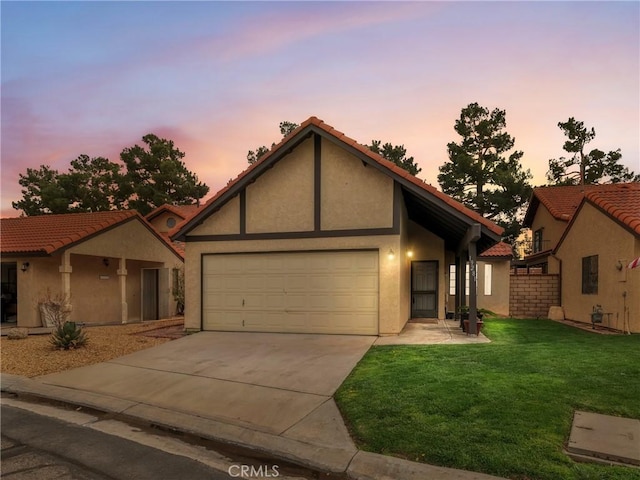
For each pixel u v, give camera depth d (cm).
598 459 358
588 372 607
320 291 1079
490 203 2775
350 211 1061
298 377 665
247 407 539
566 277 1501
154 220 2455
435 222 1273
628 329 1062
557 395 505
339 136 1034
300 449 411
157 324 1426
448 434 405
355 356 794
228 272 1154
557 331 1129
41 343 998
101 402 583
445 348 828
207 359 811
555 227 1955
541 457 354
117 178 3325
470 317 1015
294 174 1109
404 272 1182
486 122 2789
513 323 1354
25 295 1333
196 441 460
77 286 1496
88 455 420
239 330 1132
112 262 1647
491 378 583
